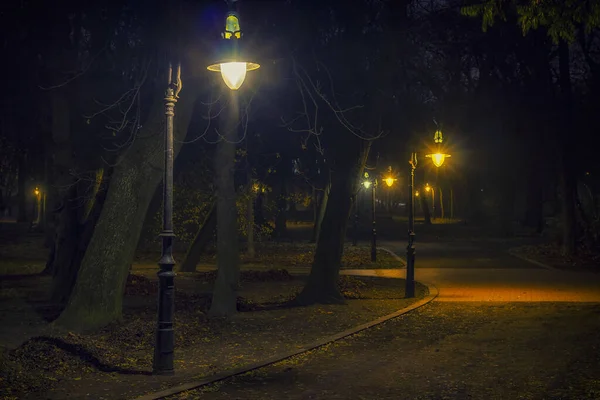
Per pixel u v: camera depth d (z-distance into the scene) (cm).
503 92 3975
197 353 1291
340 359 1254
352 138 2041
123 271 1506
